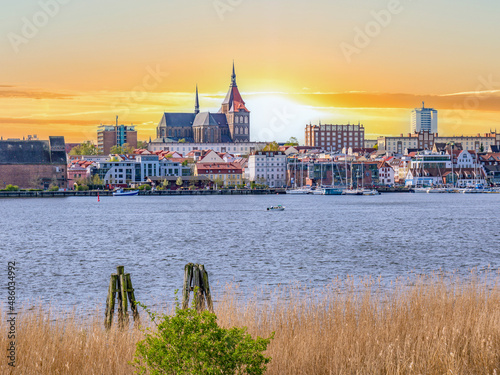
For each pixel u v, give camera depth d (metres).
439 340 33.72
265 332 36.81
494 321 36.28
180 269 76.88
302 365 32.56
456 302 41.19
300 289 60.88
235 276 70.88
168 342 27.89
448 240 107.44
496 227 133.75
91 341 34.75
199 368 27.44
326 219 161.00
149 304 53.97
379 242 104.88
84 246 102.88
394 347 33.72
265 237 115.12
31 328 36.94
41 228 138.25
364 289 54.94
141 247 100.69
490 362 32.22
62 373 32.03
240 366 28.19
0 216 178.25
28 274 73.19
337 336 35.91
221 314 38.75
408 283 60.34
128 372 31.98
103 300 57.59
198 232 126.50
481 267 76.31
